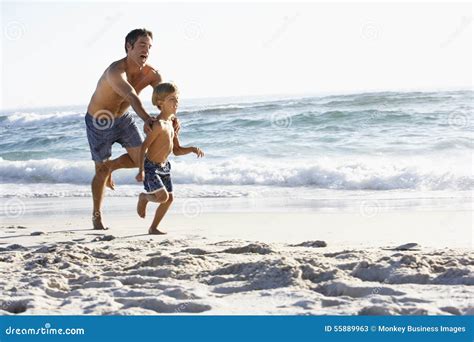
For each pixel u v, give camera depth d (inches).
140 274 299.3
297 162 1014.4
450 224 451.2
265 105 1727.4
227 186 836.0
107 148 509.4
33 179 1044.5
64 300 250.2
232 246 378.0
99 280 286.4
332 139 1217.4
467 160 921.5
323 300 231.6
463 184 720.3
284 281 261.1
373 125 1332.4
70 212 639.1
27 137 1696.6
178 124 476.4
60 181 1018.7
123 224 533.3
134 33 490.9
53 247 388.5
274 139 1273.4
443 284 250.8
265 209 597.3
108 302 238.8
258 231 460.8
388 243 383.2
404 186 741.3
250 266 286.2
